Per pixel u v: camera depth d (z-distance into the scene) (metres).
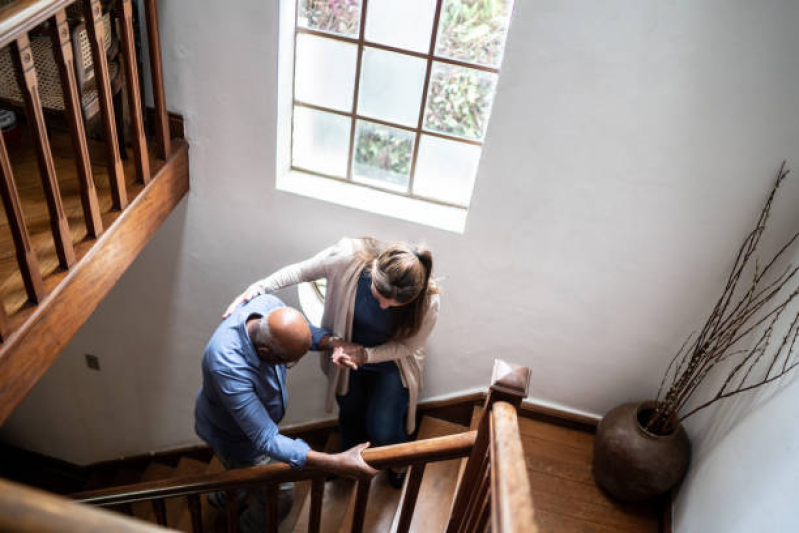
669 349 3.02
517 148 2.62
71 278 2.21
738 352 2.61
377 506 3.11
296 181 3.07
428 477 3.14
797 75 2.24
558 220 2.77
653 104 2.41
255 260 3.28
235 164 2.97
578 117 2.50
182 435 4.32
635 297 2.91
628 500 3.01
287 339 2.17
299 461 2.13
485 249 2.93
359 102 2.86
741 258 2.67
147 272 3.43
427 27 2.60
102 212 2.48
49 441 4.70
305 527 3.08
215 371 2.24
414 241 2.99
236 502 2.40
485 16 2.53
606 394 3.28
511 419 1.66
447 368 3.39
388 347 2.64
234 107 2.81
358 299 2.55
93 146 2.92
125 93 2.80
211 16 2.59
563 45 2.36
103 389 4.16
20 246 1.93
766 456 2.28
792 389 2.25
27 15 1.69
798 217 2.51
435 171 2.97
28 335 2.04
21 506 0.63
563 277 2.93
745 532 2.25
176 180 2.92
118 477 4.63
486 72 2.65
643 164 2.55
